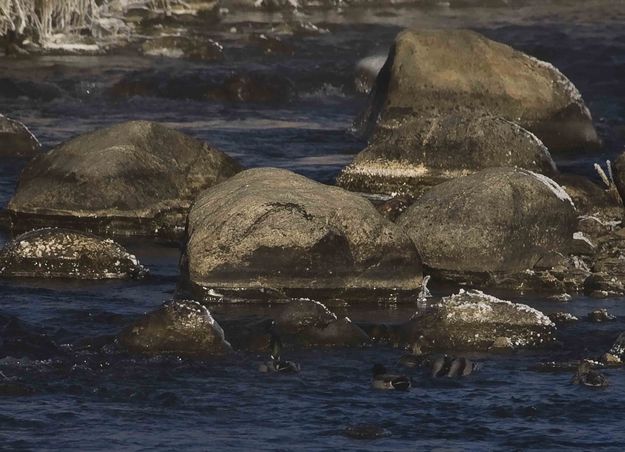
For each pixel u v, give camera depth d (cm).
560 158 8438
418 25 14412
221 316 4988
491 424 4003
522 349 4719
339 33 13750
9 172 7581
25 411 4034
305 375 4412
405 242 5303
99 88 10375
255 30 13525
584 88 10856
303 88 10800
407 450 3784
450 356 4494
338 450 3772
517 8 16050
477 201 5644
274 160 8012
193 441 3822
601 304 5347
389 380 4300
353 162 7056
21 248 5591
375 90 8950
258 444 3809
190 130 9000
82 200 6300
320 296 5212
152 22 13188
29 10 11781
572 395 4253
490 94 8644
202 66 11431
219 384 4306
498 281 5566
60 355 4512
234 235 5175
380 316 5091
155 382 4306
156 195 6397
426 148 6950
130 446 3778
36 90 10112
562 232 5731
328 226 5228
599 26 14375
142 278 5616
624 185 6475
